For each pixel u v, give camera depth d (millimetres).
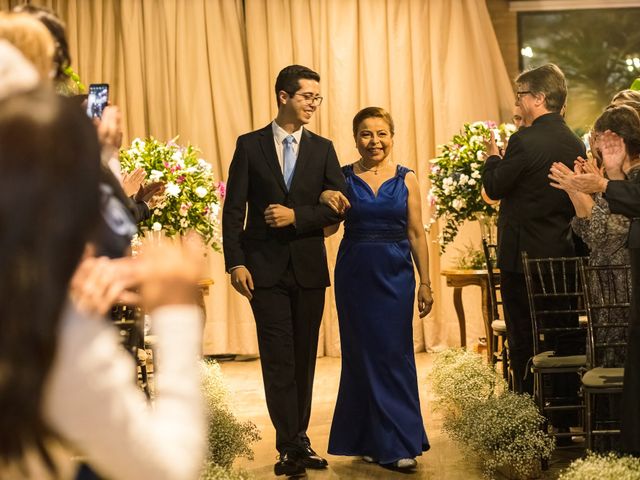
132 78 8328
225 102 8391
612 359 4180
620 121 3867
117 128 2201
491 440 4273
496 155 4770
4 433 1004
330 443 4707
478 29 8461
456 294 6961
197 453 1096
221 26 8414
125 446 1052
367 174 4758
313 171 4570
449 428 4629
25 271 1004
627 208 3465
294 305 4531
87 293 1089
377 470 4531
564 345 4688
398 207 4645
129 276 1124
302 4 8422
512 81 8781
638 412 3309
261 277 4457
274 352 4453
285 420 4441
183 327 1128
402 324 4617
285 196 4535
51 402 1038
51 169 1026
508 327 4766
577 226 4328
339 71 8398
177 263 1139
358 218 4660
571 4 8719
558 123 4633
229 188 4555
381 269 4609
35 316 1004
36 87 1088
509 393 4441
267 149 4562
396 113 8453
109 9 8367
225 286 8359
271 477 4469
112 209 1635
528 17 8789
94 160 1061
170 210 6008
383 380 4594
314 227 4441
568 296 4480
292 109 4559
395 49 8445
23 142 1027
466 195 6410
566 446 4727
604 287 4234
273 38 8406
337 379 7230
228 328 8406
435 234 8406
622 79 8773
